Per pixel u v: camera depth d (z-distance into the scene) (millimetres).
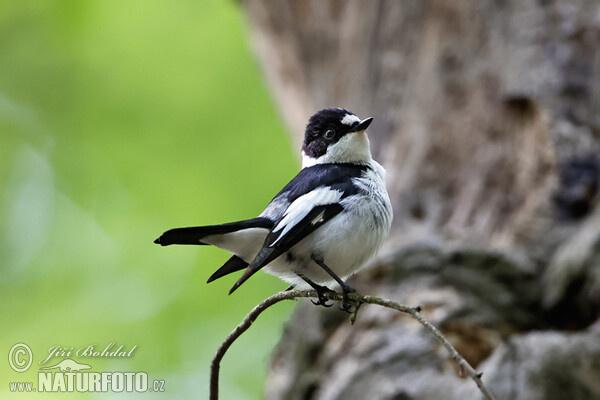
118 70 15227
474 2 10383
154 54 15211
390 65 11109
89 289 13688
